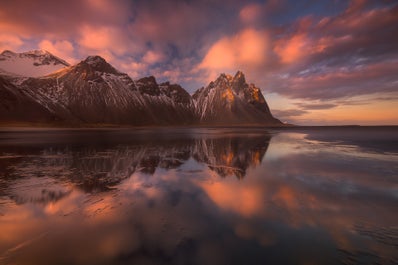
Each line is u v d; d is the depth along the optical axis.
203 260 6.11
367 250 6.64
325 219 8.73
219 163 21.25
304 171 17.48
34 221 8.52
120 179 15.03
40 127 120.12
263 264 5.95
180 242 7.02
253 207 9.97
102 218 8.78
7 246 6.81
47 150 30.08
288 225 8.21
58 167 18.98
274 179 15.00
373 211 9.52
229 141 47.53
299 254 6.41
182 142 44.19
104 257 6.25
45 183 13.91
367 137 62.62
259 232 7.67
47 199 10.98
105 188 12.88
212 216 8.98
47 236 7.40
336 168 18.64
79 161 21.92
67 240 7.15
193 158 24.19
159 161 22.20
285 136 68.31
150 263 5.98
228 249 6.65
